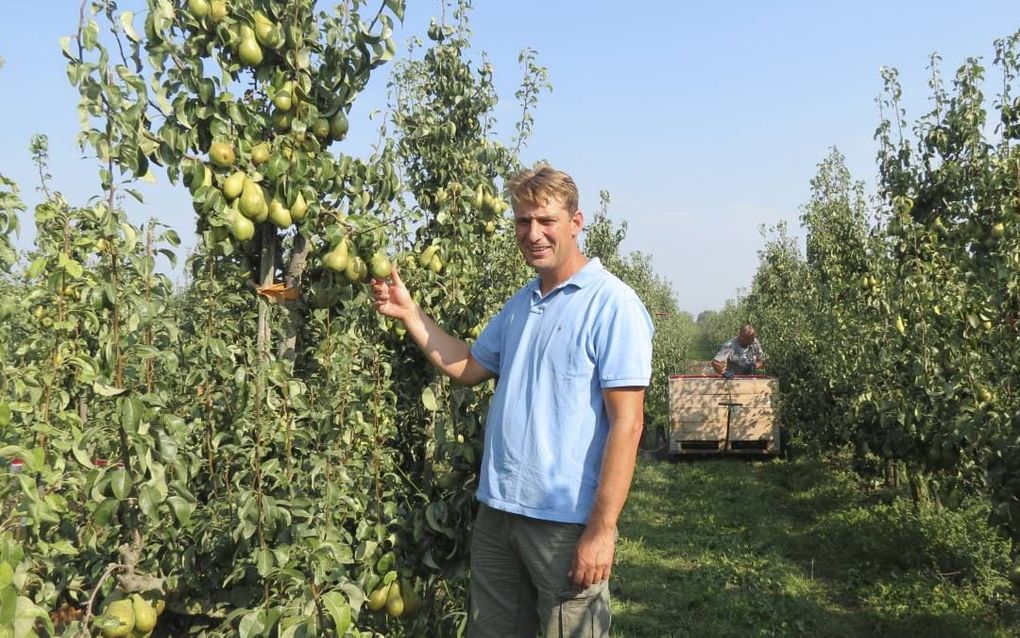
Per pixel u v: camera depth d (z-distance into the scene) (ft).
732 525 28.27
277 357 9.52
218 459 10.50
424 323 10.59
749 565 23.29
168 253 7.96
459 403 10.94
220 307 10.29
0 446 7.02
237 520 9.02
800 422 40.73
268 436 9.09
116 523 9.99
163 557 9.96
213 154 8.15
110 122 7.38
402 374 11.85
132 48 7.75
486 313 13.75
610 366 8.80
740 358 44.75
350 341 10.00
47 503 8.11
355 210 9.63
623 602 20.74
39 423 8.69
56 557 10.03
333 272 9.26
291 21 8.65
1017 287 15.48
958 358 17.62
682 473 37.96
